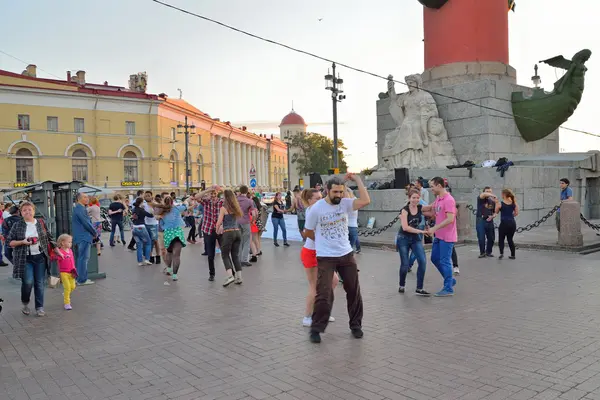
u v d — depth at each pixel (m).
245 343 5.90
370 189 18.45
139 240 12.83
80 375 5.03
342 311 7.27
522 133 20.80
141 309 7.87
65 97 51.62
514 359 5.08
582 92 19.72
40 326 7.00
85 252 10.10
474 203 17.47
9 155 49.03
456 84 20.36
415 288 8.78
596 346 5.42
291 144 85.94
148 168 56.94
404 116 21.05
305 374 4.84
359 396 4.29
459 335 5.96
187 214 18.31
